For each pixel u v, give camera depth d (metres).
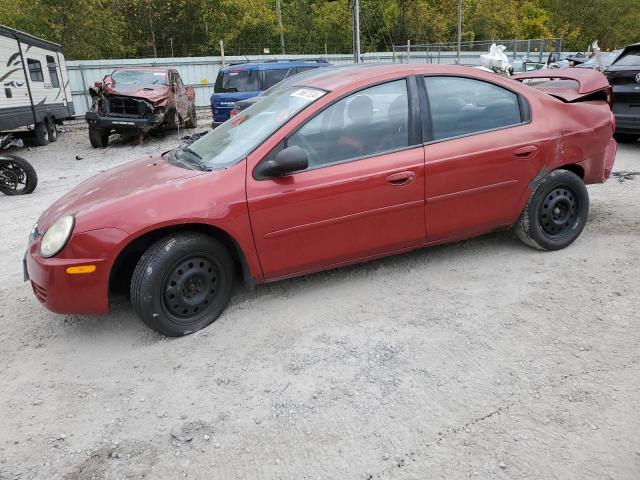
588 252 4.51
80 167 12.34
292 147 3.53
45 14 25.91
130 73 15.66
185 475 2.44
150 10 32.84
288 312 3.83
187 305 3.57
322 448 2.54
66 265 3.32
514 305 3.73
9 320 4.07
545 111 4.39
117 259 3.48
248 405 2.88
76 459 2.57
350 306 3.86
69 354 3.52
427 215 4.03
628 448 2.42
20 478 2.47
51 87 17.12
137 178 3.86
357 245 3.89
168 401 2.96
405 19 37.41
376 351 3.29
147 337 3.65
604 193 6.33
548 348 3.21
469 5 44.44
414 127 3.97
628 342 3.22
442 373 3.04
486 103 4.23
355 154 3.83
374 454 2.48
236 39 33.19
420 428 2.63
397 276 4.28
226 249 3.68
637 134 8.85
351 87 3.86
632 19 51.88
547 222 4.45
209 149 4.08
